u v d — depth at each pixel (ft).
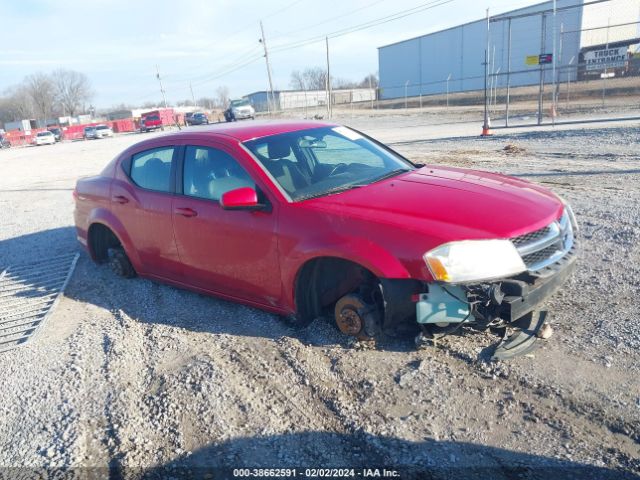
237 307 15.38
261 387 11.19
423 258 10.51
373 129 87.45
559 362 10.91
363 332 11.98
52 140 177.88
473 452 8.80
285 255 12.46
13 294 19.11
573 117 71.51
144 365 12.70
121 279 19.16
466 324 11.60
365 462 8.86
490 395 10.12
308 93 237.86
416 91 210.79
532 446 8.79
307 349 12.41
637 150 37.14
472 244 10.37
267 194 13.00
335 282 12.80
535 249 10.91
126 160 17.70
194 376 11.80
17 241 27.35
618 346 11.27
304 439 9.55
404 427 9.53
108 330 14.90
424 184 12.93
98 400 11.43
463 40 183.11
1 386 12.59
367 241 11.16
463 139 55.26
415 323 12.10
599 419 9.22
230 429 9.99
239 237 13.42
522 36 155.22
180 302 16.31
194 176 14.94
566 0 134.72
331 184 13.53
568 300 13.71
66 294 18.48
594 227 19.30
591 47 126.00
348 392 10.69
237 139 14.37
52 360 13.51
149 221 16.12
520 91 147.23
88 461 9.60
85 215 19.39
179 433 10.04
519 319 11.73
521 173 32.07
